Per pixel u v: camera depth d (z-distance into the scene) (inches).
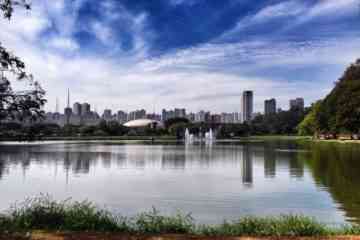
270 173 1149.7
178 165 1446.9
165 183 964.0
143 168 1346.0
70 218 446.6
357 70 3476.9
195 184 942.4
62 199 754.8
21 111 421.1
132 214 608.7
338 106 3277.6
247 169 1278.3
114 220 496.7
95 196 784.3
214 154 2025.1
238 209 644.7
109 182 990.4
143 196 777.6
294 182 952.3
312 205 670.5
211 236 395.5
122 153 2150.6
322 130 3855.8
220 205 679.1
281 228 414.0
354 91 3206.2
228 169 1289.4
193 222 549.3
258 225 433.1
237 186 903.1
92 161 1636.3
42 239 372.8
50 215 457.1
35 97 430.0
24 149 2674.7
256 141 4311.0
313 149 2343.8
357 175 1055.6
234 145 3218.5
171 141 4576.8
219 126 6845.5
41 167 1380.4
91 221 440.8
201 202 707.4
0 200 748.0
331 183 920.3
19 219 445.1
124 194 803.4
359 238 376.2
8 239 367.6
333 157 1664.6
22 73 422.3
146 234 406.0
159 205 682.8
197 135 6569.9
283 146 2883.9
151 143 3865.7
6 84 412.8
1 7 406.3
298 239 375.9
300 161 1529.3
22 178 1075.9
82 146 3161.9
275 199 729.6
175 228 433.7
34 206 578.2
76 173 1199.6
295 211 623.8
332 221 553.9
